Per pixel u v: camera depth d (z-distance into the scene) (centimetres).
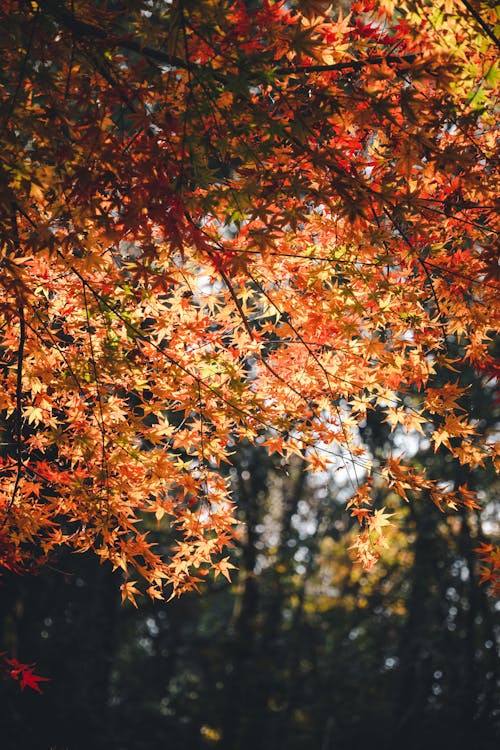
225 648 1945
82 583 1631
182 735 1869
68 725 1524
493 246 411
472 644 1712
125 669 2136
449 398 470
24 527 478
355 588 2161
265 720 1853
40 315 466
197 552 484
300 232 471
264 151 372
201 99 371
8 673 467
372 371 482
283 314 486
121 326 472
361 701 1903
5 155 362
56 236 398
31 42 363
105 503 465
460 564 1833
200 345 485
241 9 354
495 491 1809
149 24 379
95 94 402
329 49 398
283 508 2300
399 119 403
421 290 470
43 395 483
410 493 1661
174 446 480
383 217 492
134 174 374
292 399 496
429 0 365
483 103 389
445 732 1698
